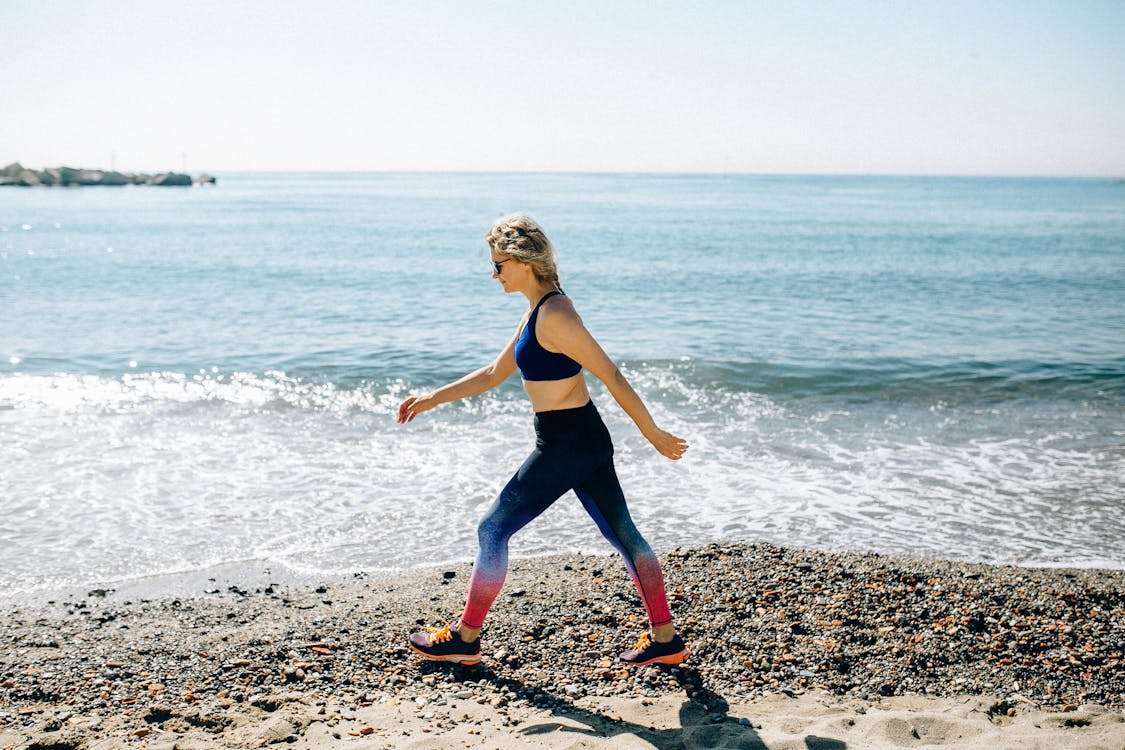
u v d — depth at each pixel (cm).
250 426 980
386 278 2434
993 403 1130
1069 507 734
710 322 1733
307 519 692
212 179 19125
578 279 2456
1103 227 5331
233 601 529
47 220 5456
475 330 1628
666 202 9706
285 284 2289
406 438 934
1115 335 1577
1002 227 5319
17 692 384
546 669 404
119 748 326
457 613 478
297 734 338
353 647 432
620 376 343
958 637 429
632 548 377
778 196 12738
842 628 439
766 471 832
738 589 495
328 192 13438
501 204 8650
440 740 329
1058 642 425
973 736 332
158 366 1290
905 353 1405
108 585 562
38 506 709
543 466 361
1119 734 333
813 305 1969
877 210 8038
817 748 321
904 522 697
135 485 766
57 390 1128
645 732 338
